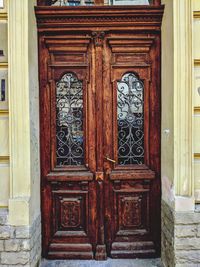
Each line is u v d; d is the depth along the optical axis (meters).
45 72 4.62
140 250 4.69
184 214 3.97
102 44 4.60
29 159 4.04
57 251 4.67
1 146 4.07
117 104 4.66
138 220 4.70
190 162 4.01
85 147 4.65
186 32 4.00
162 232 4.55
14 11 3.99
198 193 4.05
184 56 4.00
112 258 4.67
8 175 4.06
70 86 4.66
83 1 4.63
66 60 4.63
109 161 4.66
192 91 4.01
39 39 4.57
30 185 4.05
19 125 4.02
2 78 4.07
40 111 4.62
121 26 4.55
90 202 4.66
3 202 4.06
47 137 4.64
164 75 4.43
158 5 4.47
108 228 4.68
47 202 4.67
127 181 4.68
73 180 4.64
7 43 4.03
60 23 4.52
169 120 4.22
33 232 4.17
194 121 4.05
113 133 4.65
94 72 4.62
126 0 4.63
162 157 4.54
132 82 4.66
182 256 3.98
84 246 4.66
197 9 4.00
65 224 4.69
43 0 4.57
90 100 4.64
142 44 4.61
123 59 4.64
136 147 4.68
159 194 4.67
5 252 4.00
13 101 4.02
